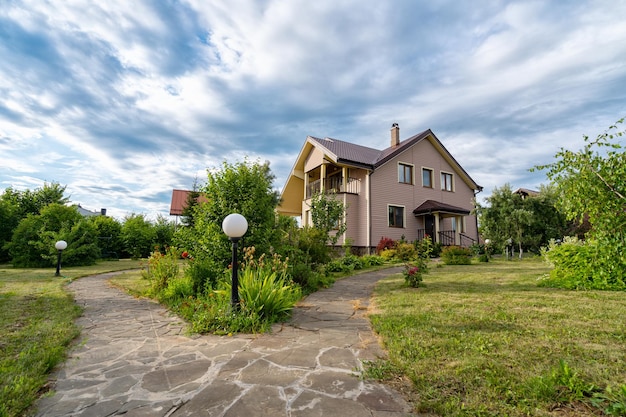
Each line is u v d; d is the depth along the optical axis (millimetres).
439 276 8859
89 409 2170
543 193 15242
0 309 5211
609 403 2064
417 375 2547
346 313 5074
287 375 2686
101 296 6797
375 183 17875
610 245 2771
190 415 2076
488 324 3896
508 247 14891
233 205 7016
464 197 21641
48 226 14891
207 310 4578
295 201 24078
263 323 4258
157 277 7066
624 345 3102
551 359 2789
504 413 2012
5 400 2217
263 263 6102
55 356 3029
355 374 2682
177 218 26266
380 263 13500
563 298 5316
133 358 3139
